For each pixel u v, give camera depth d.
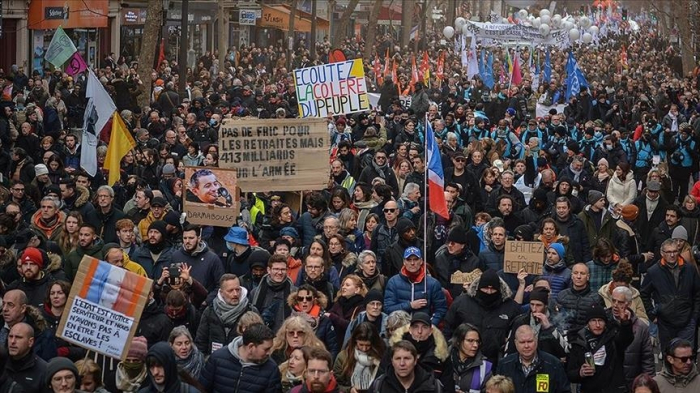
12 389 11.88
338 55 45.84
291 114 40.47
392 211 18.80
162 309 14.61
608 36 107.38
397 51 79.56
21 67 46.72
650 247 20.62
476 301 14.62
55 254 15.88
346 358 12.80
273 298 15.02
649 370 14.48
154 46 39.50
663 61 84.00
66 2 51.16
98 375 11.95
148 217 19.41
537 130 33.59
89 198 20.55
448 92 49.03
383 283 15.96
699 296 17.03
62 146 27.42
